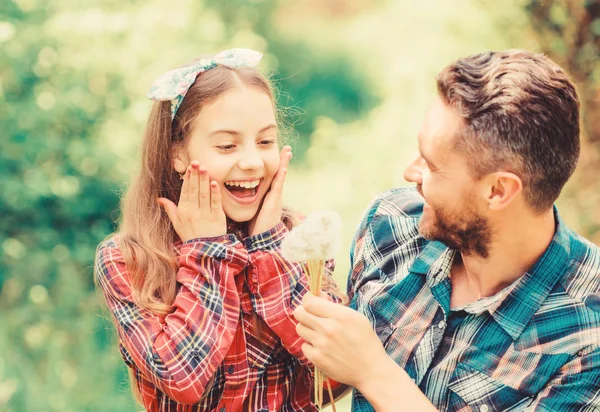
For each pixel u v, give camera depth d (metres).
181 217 1.94
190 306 1.87
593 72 4.61
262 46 7.03
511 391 1.69
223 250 1.90
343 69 11.44
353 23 12.88
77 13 5.09
